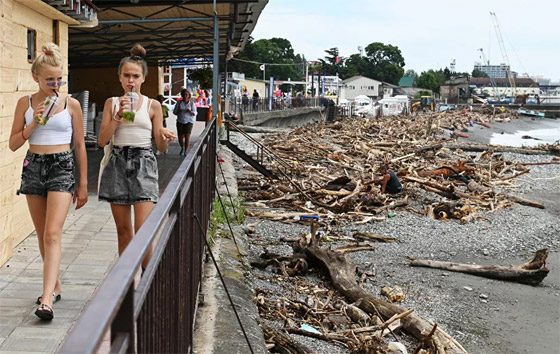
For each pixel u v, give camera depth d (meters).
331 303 8.70
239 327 5.55
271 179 19.23
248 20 18.22
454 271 11.71
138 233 2.04
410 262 11.98
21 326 4.38
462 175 22.45
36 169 4.62
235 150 19.45
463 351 7.35
